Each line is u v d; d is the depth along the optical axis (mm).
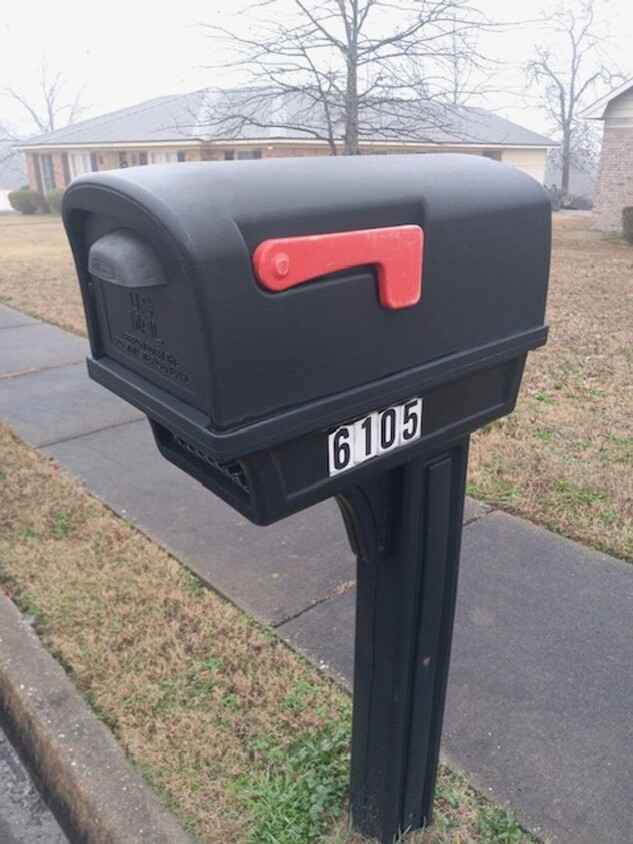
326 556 2842
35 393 5008
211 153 20609
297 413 978
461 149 22578
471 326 1189
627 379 4891
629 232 13523
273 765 1903
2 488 3492
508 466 3510
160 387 1057
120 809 1793
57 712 2102
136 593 2633
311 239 926
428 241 1075
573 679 2141
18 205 26141
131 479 3586
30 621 2502
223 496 1136
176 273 895
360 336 1030
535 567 2699
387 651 1408
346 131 10461
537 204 1234
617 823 1699
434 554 1363
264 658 2285
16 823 1953
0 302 8367
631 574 2650
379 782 1556
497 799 1767
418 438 1200
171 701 2133
